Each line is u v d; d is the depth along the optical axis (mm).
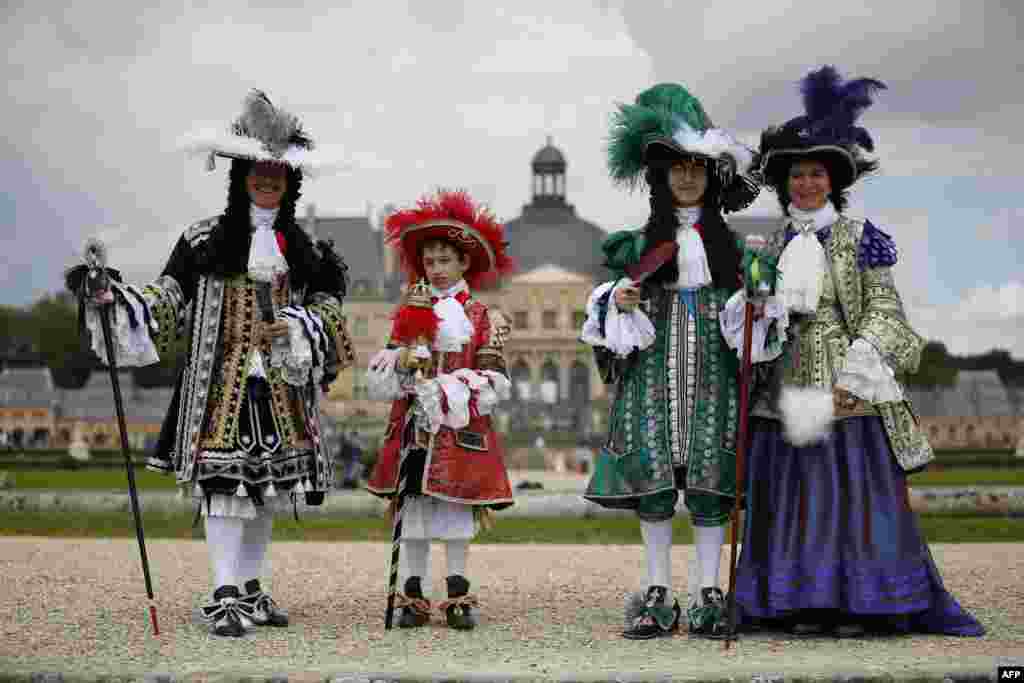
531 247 143625
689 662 6508
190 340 7922
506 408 110625
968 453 63969
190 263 7902
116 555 12492
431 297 8250
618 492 7648
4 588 9797
